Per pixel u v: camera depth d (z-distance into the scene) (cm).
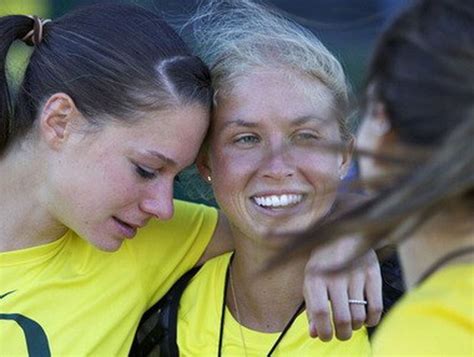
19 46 439
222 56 431
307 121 416
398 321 241
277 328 438
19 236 436
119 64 408
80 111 409
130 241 450
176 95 405
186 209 471
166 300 454
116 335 434
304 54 425
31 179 427
